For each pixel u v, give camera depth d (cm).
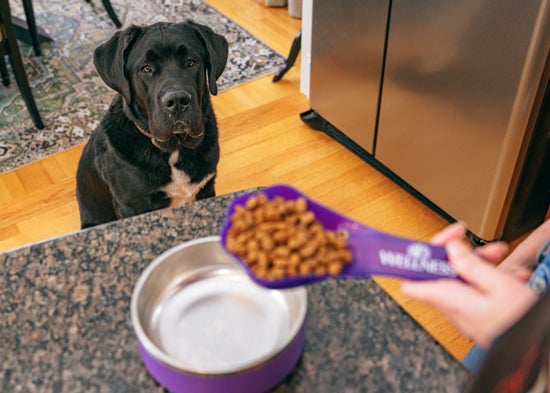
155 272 73
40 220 223
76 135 260
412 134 206
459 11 167
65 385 69
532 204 195
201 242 77
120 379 69
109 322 75
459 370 69
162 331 72
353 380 69
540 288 83
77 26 334
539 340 42
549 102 165
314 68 241
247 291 77
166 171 173
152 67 162
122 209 182
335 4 215
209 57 172
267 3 348
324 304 77
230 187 232
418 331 74
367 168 239
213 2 355
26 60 307
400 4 186
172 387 65
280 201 69
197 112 163
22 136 261
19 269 82
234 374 62
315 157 245
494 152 177
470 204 196
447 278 60
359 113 228
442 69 182
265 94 281
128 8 349
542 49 151
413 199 224
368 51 209
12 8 346
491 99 170
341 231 66
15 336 74
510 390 43
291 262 62
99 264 83
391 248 64
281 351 63
